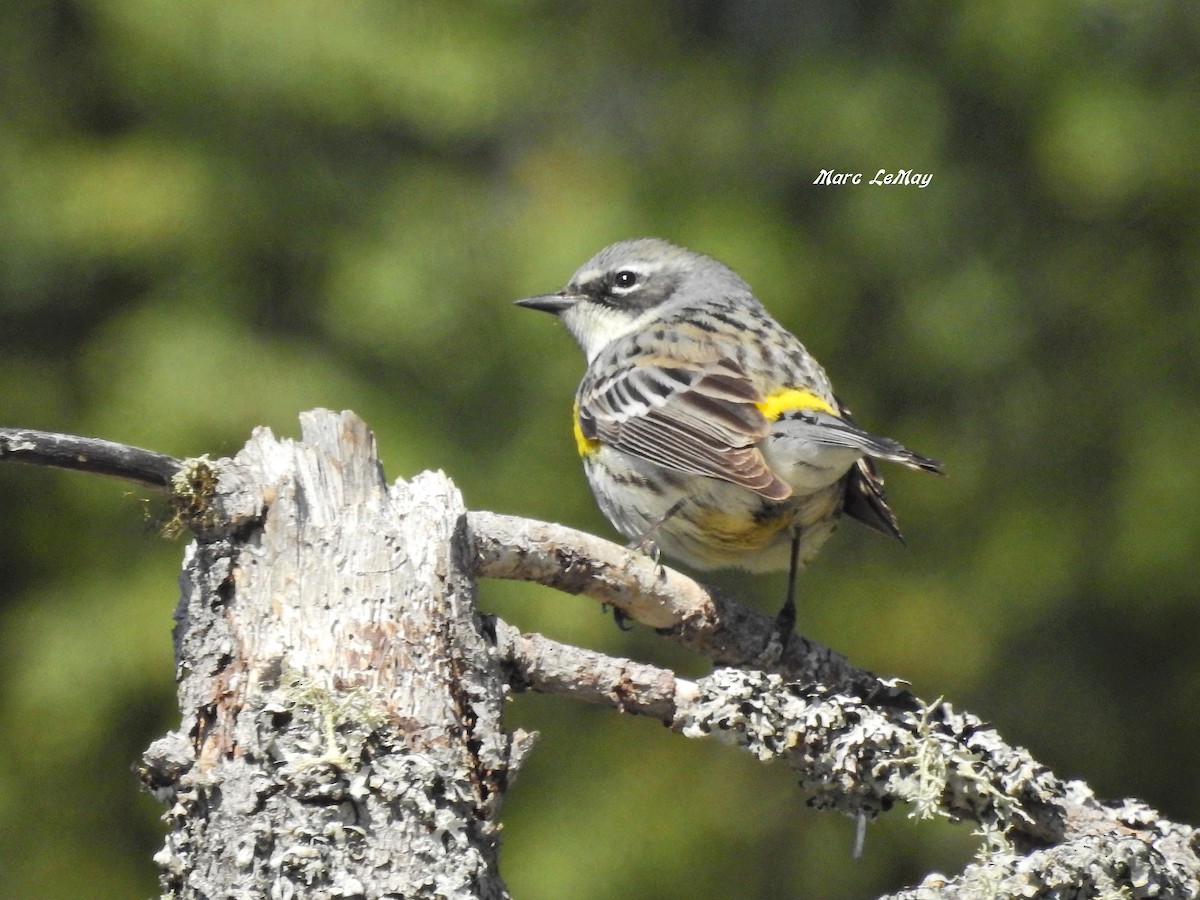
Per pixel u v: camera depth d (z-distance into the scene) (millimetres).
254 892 4176
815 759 5266
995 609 13375
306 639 4559
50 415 13508
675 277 9188
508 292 13719
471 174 14992
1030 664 13555
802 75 14234
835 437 6852
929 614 13305
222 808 4312
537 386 13516
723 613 5863
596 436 7707
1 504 13164
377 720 4395
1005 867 4801
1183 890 4953
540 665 5199
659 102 14680
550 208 14055
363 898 4184
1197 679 13438
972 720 5453
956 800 5293
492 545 5383
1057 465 13891
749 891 12344
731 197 13961
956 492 13883
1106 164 13633
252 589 4652
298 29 13984
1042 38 13867
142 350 13414
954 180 14141
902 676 13180
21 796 12508
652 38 15031
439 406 13672
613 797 12523
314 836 4230
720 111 14453
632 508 7566
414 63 14188
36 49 14383
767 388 7332
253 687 4484
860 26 14617
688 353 7625
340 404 13344
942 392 14141
